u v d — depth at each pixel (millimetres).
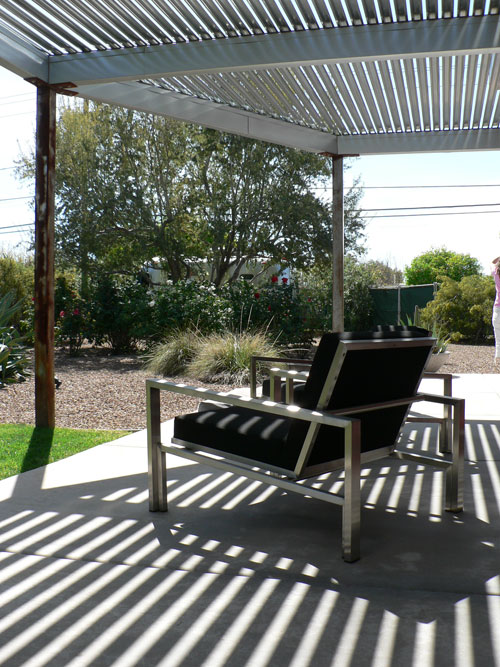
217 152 13531
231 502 2936
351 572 2146
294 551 2338
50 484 3199
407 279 28469
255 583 2061
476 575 2115
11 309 7297
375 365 2408
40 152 4277
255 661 1600
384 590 2004
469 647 1657
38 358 4547
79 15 3580
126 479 3287
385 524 2631
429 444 4105
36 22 3693
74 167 13492
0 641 1700
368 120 5746
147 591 2002
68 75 4164
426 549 2352
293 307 11375
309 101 5281
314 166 13633
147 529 2568
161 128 13516
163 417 5230
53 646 1674
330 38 3789
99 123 13555
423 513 2770
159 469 2777
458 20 3611
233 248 14250
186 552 2324
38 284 4453
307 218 13602
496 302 8047
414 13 3564
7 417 5203
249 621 1806
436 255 28328
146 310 10539
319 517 2725
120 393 6461
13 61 3848
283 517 2725
